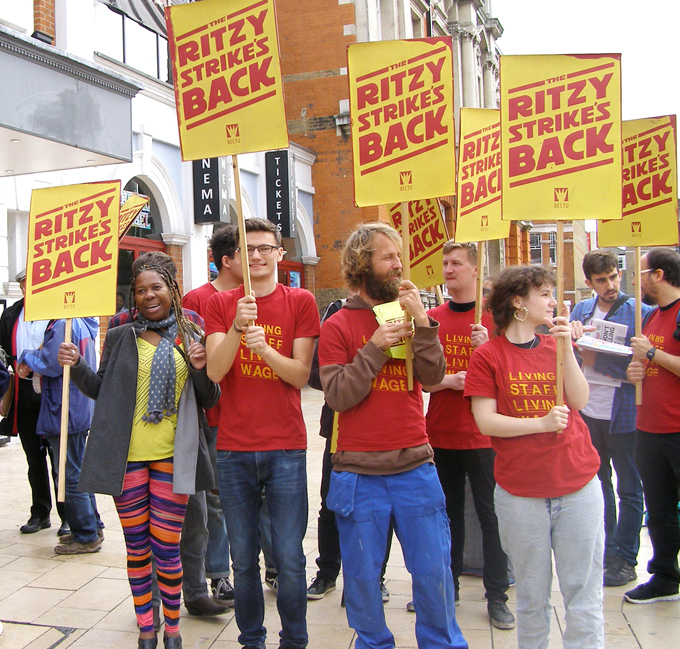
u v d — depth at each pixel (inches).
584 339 142.5
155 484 112.5
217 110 107.8
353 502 96.4
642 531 185.8
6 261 293.1
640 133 144.6
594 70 101.7
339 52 590.9
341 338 101.4
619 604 134.7
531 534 93.9
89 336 169.0
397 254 102.7
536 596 94.7
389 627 127.0
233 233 144.3
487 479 128.0
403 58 105.5
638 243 145.4
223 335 112.3
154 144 395.2
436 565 94.9
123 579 151.3
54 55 190.2
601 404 152.1
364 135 106.2
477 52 905.5
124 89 219.5
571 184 101.8
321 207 594.9
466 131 134.2
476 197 134.0
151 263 118.2
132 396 112.1
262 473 108.2
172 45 109.6
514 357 98.7
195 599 132.6
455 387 129.0
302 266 580.1
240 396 109.4
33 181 303.9
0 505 212.2
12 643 120.9
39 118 187.9
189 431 111.7
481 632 123.6
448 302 141.9
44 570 156.7
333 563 142.8
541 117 102.2
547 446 94.0
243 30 107.0
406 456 96.5
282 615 107.5
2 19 287.7
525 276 98.1
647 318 149.8
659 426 131.5
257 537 111.2
